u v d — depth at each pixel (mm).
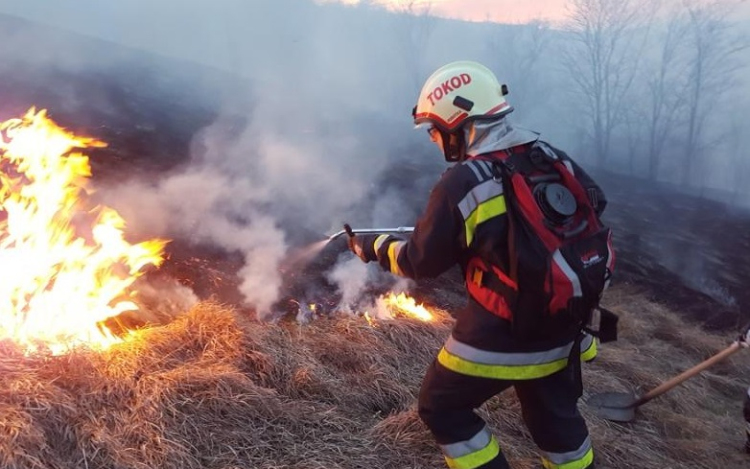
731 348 2844
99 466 1979
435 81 2006
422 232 1835
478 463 2016
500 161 1833
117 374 2340
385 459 2371
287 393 2584
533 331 1821
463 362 1911
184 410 2273
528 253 1718
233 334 2719
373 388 2756
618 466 2758
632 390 3523
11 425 1924
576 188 1847
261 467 2166
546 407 2066
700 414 3490
